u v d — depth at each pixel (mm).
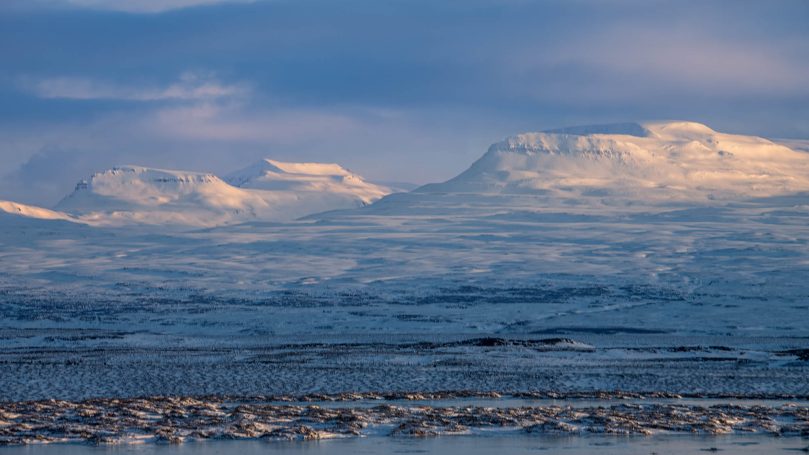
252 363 176375
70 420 99750
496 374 157750
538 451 87062
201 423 98312
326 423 99750
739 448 88562
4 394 130750
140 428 95750
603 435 94875
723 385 145250
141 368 163625
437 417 101750
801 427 98875
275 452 86000
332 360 184250
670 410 109812
